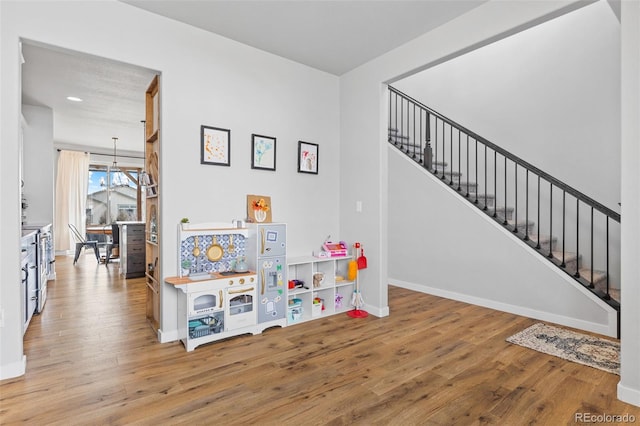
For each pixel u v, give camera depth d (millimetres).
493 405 2043
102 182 9727
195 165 3166
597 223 3902
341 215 4254
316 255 3959
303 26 3143
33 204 5715
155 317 3309
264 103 3625
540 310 3594
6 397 2096
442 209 4504
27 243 3217
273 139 3680
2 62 2309
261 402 2064
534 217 4461
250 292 3160
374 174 3828
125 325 3412
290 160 3834
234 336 3143
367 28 3168
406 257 4992
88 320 3557
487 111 5035
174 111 3045
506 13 2643
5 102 2316
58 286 5137
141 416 1921
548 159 4352
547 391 2197
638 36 2010
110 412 1955
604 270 3828
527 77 4578
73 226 8875
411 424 1864
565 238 4168
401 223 5043
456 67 5445
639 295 2029
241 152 3453
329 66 4000
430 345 2936
